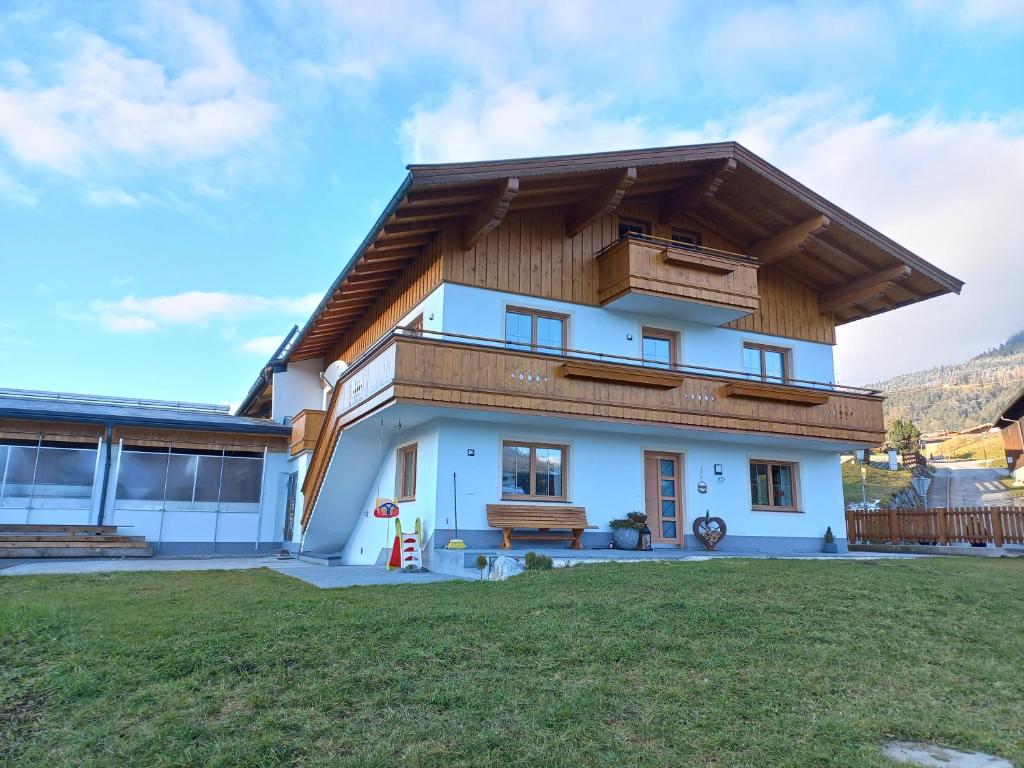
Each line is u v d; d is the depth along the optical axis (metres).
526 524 13.32
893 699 4.65
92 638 5.79
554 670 5.05
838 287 18.11
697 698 4.57
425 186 11.56
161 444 18.72
